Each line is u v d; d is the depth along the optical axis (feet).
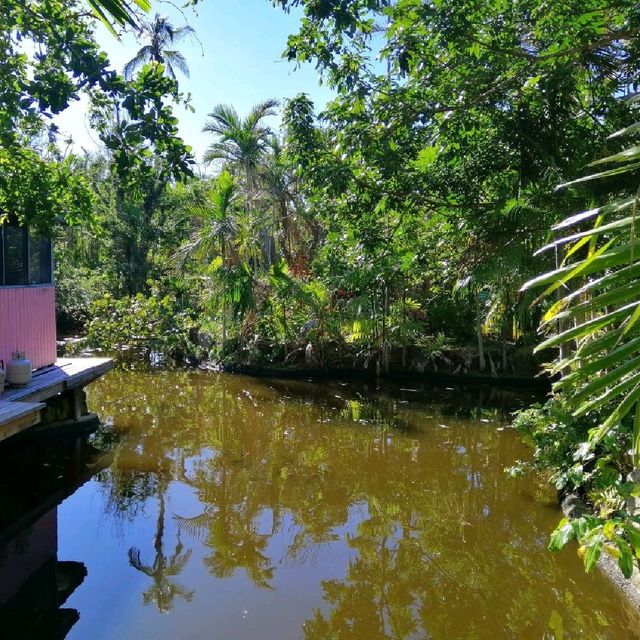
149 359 48.98
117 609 12.48
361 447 24.93
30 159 17.89
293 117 20.72
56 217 20.53
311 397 34.83
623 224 5.25
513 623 12.15
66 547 15.67
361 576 14.23
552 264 20.54
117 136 10.69
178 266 48.21
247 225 42.73
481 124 20.26
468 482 20.59
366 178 21.52
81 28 10.81
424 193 21.66
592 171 17.84
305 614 12.41
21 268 24.34
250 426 28.37
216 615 12.27
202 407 32.27
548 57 16.66
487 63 18.63
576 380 5.44
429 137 21.80
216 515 17.94
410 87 19.83
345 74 19.08
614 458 14.94
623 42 18.66
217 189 41.73
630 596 12.17
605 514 13.05
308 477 21.34
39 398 21.42
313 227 49.42
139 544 15.89
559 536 9.86
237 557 15.19
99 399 34.14
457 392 36.11
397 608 12.73
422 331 40.81
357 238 24.75
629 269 5.18
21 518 17.62
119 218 65.92
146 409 31.76
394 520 17.65
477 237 21.68
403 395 35.29
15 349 23.58
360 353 40.73
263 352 42.96
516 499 18.71
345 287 39.52
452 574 14.32
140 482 20.71
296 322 42.50
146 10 5.10
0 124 13.66
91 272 66.85
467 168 20.79
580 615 12.39
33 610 12.41
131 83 10.32
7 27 10.49
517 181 20.47
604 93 18.58
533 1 16.71
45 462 22.67
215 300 42.91
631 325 5.14
